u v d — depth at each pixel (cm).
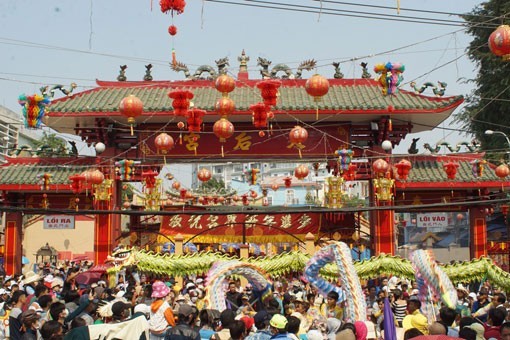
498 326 1451
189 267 2741
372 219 3219
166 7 1725
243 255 3031
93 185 3109
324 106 3047
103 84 3388
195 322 1405
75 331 1223
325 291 1895
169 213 2227
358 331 1312
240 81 3341
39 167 3253
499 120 4412
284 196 8994
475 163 3077
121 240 3328
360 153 3238
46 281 2119
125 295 1936
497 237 4522
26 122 2378
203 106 3080
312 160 3197
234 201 4369
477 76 4509
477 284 2805
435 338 1062
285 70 3341
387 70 2302
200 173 3112
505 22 4000
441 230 6181
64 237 5594
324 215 3488
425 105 3072
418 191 3281
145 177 2828
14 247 3234
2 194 3269
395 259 2670
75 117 3131
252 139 3197
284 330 1234
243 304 1838
